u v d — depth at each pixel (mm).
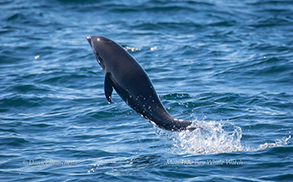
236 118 40969
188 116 42469
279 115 41375
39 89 55562
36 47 82312
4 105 49125
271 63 61750
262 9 115688
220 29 95188
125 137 37562
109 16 112312
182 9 114312
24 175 29156
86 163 31375
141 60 70688
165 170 29109
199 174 28281
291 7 117375
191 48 76938
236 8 116938
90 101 49688
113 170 29531
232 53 71938
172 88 53312
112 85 29391
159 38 87562
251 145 33719
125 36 90625
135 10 115062
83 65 68812
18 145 36188
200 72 61312
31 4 122188
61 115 45156
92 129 40438
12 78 61500
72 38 90375
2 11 115312
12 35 93250
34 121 43281
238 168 29031
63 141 37156
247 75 57906
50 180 28047
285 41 80188
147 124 41000
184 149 33719
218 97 48094
